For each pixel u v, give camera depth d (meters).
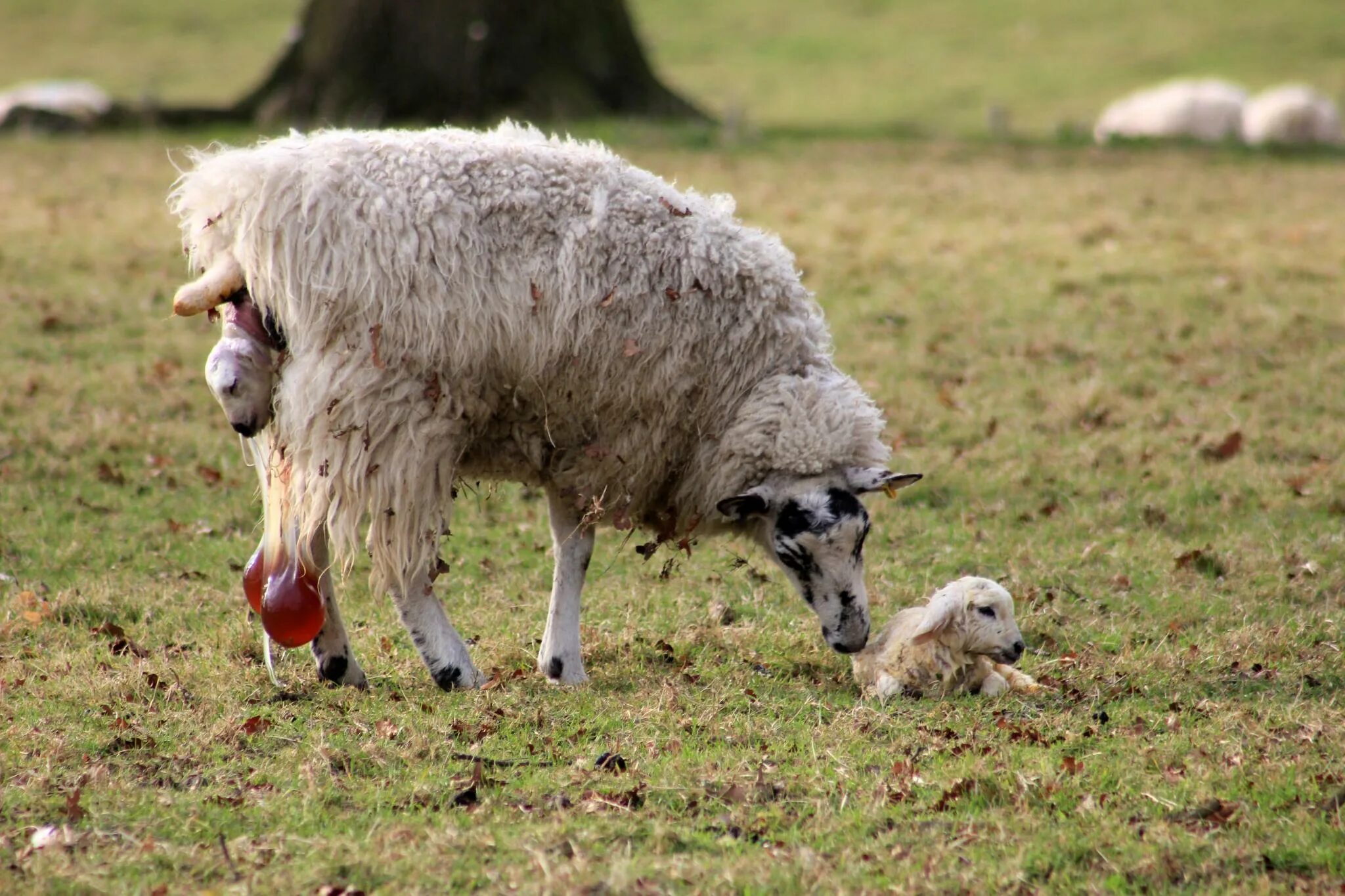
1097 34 82.19
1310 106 54.66
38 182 36.28
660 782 9.99
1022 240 31.16
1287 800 9.55
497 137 12.30
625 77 52.47
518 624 13.92
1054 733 11.06
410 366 11.43
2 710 11.20
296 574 11.71
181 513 17.05
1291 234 31.11
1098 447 19.39
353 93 49.56
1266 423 20.16
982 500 17.80
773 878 8.48
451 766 10.35
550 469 12.41
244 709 11.41
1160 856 8.75
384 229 11.35
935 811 9.62
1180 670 12.55
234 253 11.55
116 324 24.42
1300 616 13.96
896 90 71.19
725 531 13.16
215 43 83.19
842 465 12.33
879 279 28.02
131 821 9.34
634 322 11.89
